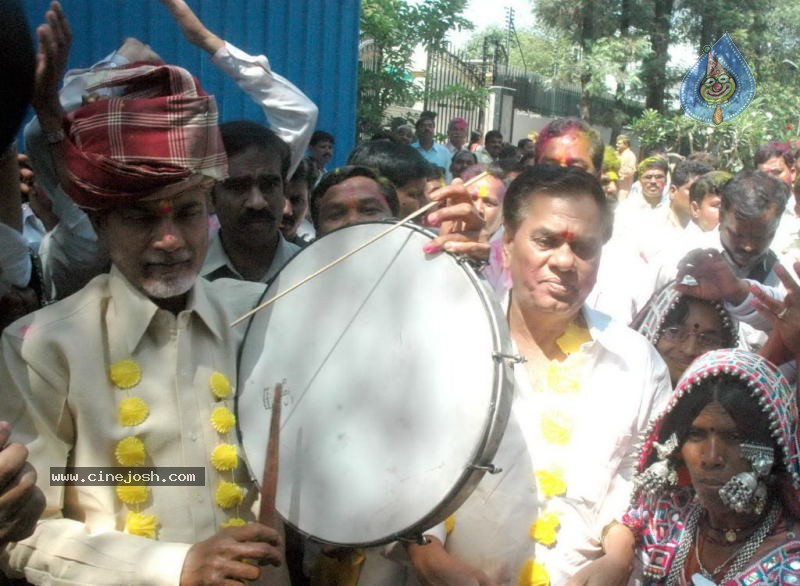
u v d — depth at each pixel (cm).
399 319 188
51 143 194
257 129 308
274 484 180
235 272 317
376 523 178
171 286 190
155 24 506
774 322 222
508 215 221
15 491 156
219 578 170
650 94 2208
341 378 191
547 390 218
